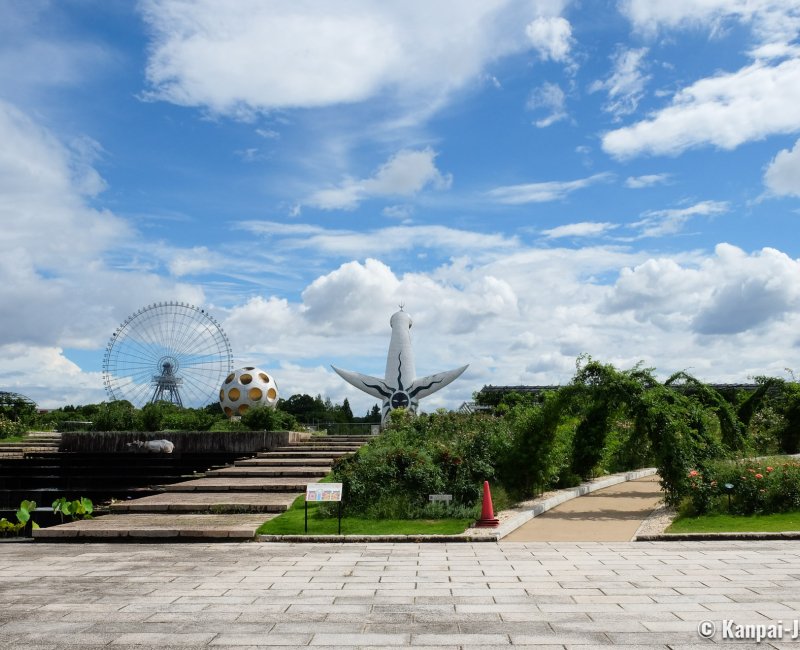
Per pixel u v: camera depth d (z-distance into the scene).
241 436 32.62
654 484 24.34
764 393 31.97
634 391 18.06
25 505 15.38
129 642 6.94
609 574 10.12
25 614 8.05
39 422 46.53
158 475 28.33
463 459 18.06
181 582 9.81
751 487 15.42
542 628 7.25
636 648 6.51
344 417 75.25
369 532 14.06
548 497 19.27
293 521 15.27
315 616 7.85
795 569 10.25
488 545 13.03
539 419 19.22
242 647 6.74
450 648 6.61
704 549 12.22
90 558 11.94
